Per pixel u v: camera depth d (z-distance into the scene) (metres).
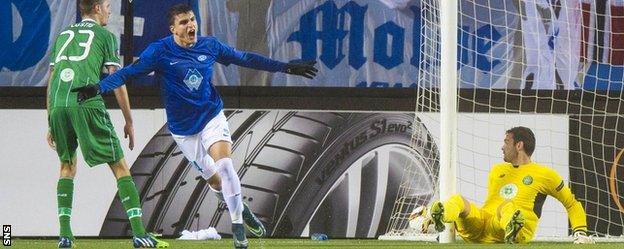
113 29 39.66
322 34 40.31
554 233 37.25
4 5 39.56
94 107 26.75
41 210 37.34
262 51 40.25
